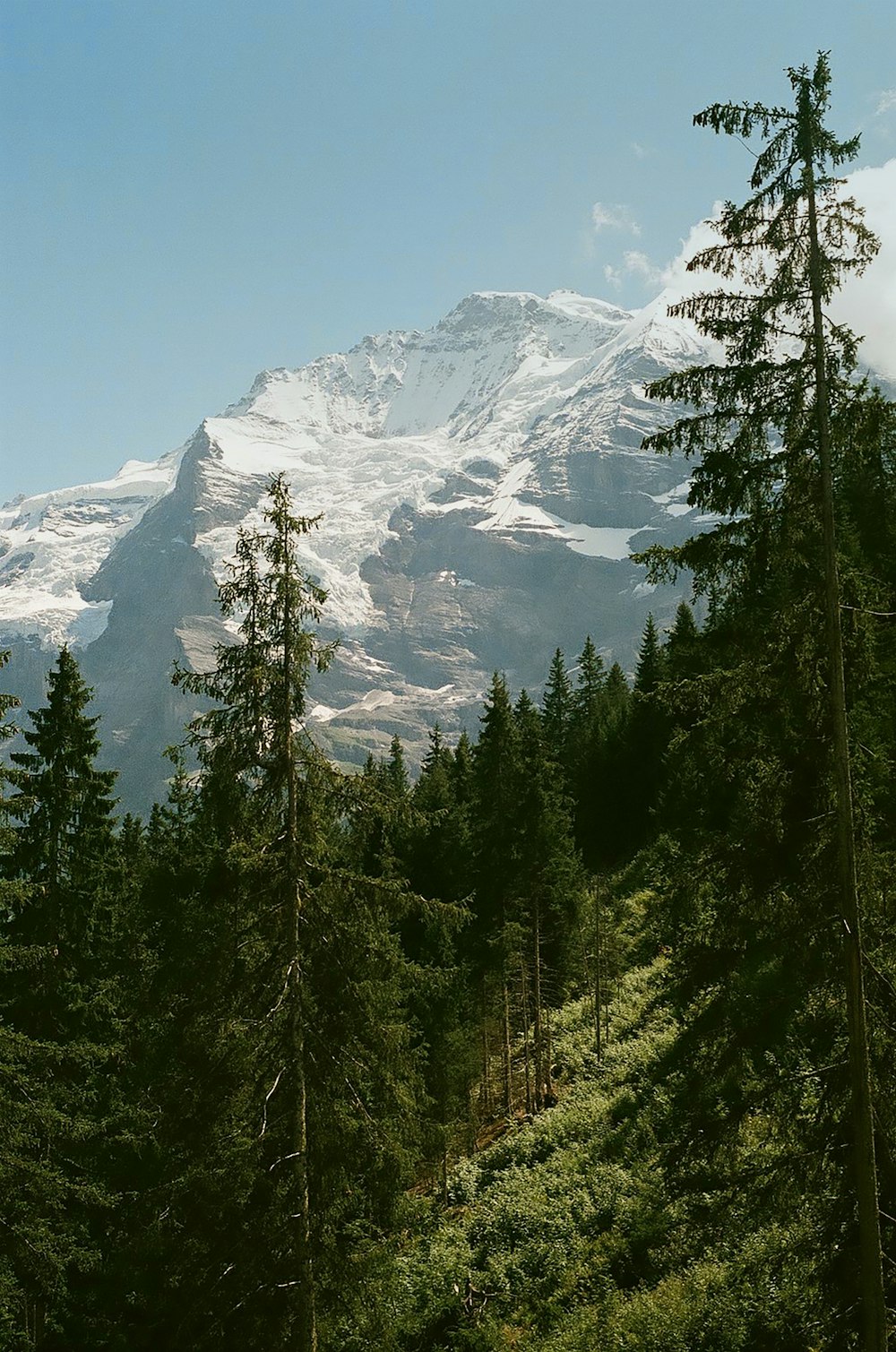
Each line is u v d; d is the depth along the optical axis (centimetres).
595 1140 2881
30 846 2477
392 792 1511
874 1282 1036
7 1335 1942
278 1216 1416
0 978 2467
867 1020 1128
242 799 1461
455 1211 3047
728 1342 1664
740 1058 1297
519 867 4141
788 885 1205
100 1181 2267
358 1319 1482
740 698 1215
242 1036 1426
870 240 1109
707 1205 1375
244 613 1466
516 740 5025
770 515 1194
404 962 1540
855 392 1139
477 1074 3656
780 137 1118
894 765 1266
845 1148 1127
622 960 4378
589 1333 2002
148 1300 1978
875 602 1158
